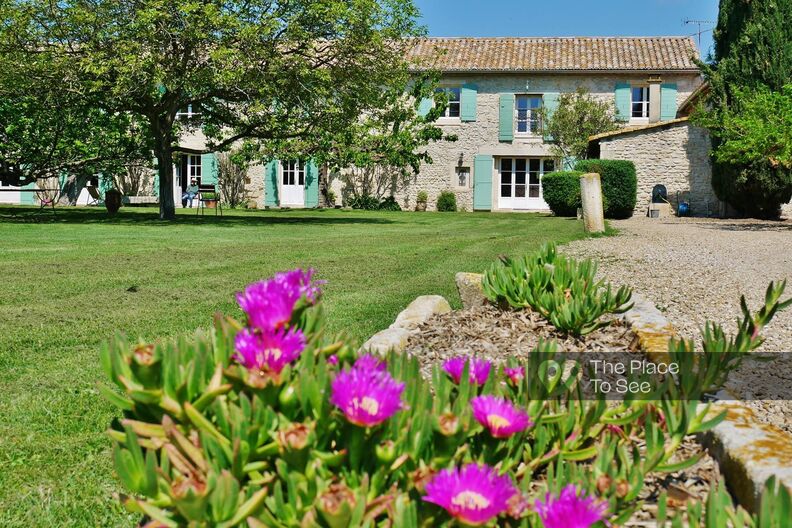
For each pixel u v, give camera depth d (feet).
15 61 49.39
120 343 4.20
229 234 44.01
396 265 27.81
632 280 24.09
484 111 87.86
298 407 4.17
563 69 84.58
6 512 7.56
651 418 5.65
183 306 18.58
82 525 7.33
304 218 64.34
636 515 5.81
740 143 51.65
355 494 3.77
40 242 36.04
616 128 81.76
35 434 9.58
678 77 84.48
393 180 89.61
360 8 53.57
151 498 3.83
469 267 27.20
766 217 69.46
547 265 14.83
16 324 15.99
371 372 4.00
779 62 64.80
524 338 13.33
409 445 4.14
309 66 55.57
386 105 66.85
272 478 4.06
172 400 4.08
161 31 51.08
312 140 65.57
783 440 6.23
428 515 3.79
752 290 21.71
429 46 91.40
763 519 3.68
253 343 4.12
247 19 53.93
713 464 6.54
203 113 62.13
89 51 51.06
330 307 18.45
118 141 67.82
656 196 75.36
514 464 4.93
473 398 4.57
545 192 73.72
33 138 61.98
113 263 27.73
